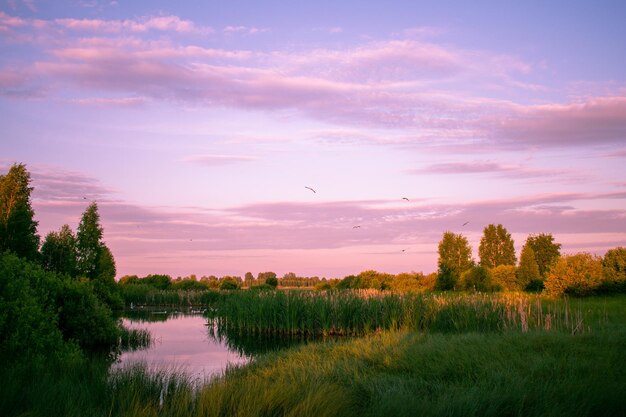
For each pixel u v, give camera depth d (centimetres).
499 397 797
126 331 2612
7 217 4178
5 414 704
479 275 4359
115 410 758
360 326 2608
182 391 802
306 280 10312
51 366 1114
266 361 1484
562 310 2331
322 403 720
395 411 731
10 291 1443
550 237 6191
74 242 5219
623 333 1480
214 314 3991
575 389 827
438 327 2216
